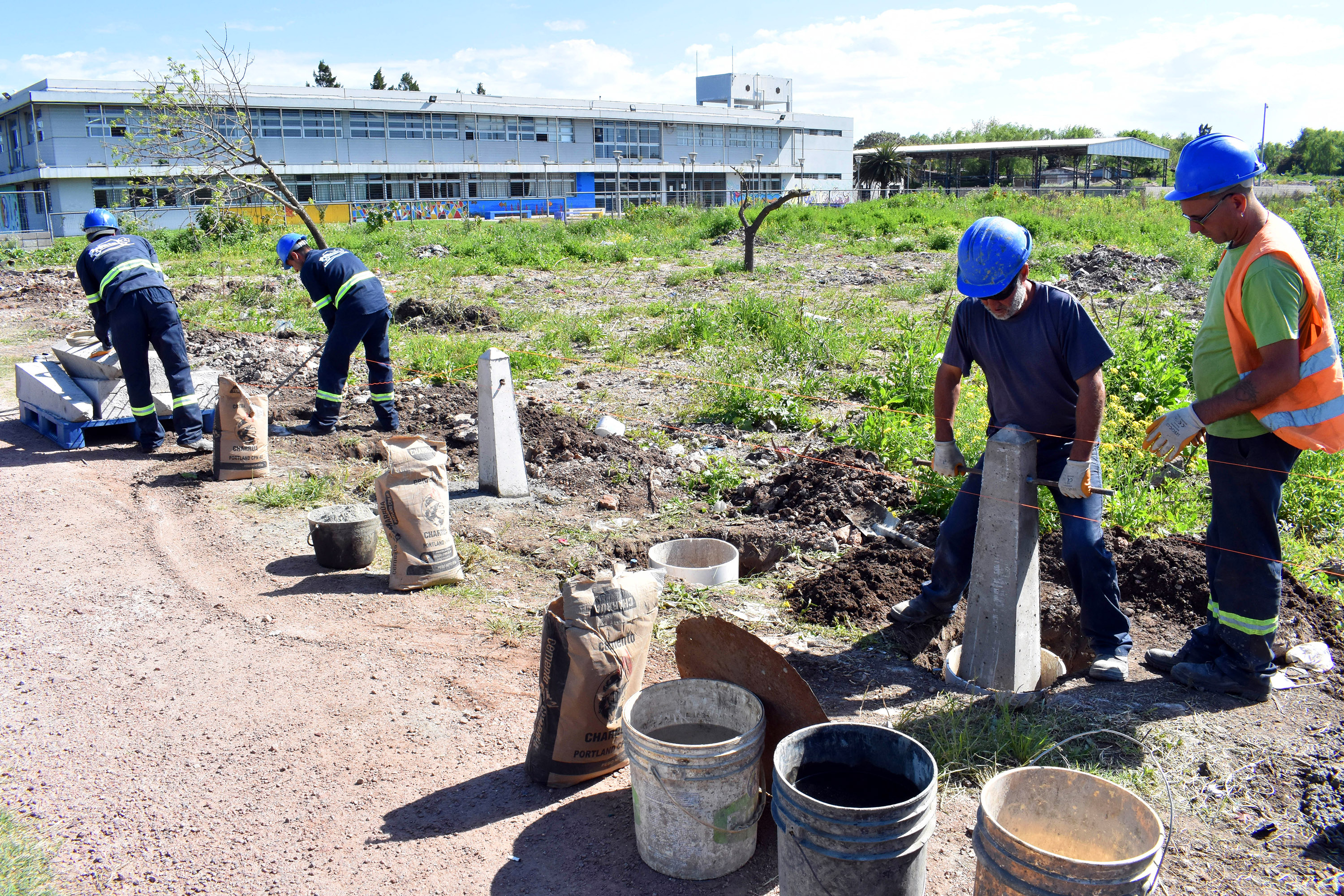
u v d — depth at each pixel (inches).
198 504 246.4
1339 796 120.8
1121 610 151.8
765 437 311.9
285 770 132.6
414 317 557.3
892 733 100.5
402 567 191.9
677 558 204.4
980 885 88.3
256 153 670.5
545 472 270.5
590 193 2463.1
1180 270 754.2
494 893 107.9
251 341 468.1
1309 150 4448.8
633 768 108.2
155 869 112.5
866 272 820.0
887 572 188.4
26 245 1387.8
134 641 171.9
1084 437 136.1
